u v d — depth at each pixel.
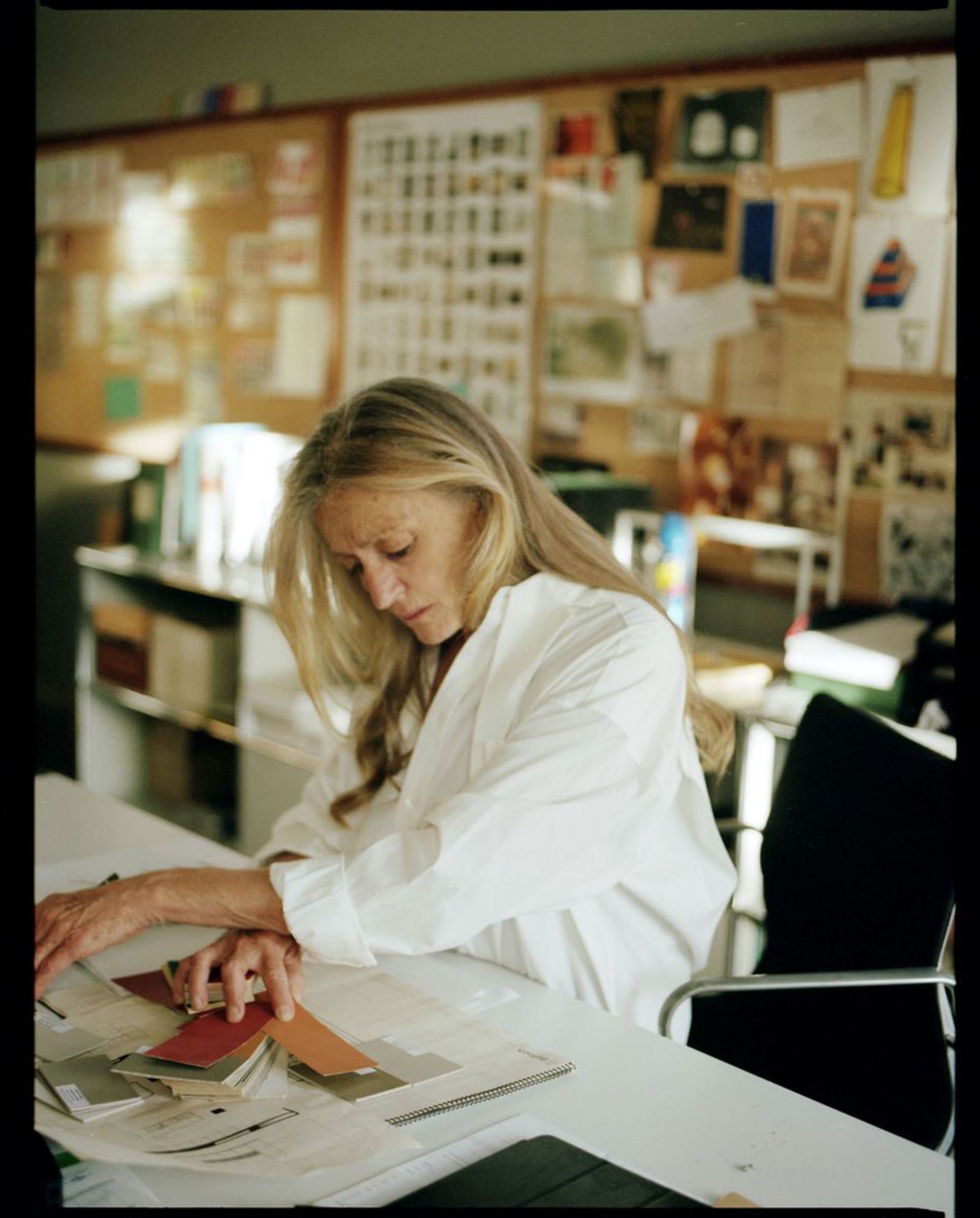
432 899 1.26
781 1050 1.69
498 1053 1.16
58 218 4.81
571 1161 0.99
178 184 4.30
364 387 1.48
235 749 3.86
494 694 1.45
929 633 2.44
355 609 1.60
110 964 1.35
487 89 3.29
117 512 4.29
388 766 1.62
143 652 3.91
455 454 1.40
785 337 2.78
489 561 1.43
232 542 3.85
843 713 1.72
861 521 2.70
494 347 3.38
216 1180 0.96
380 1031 1.19
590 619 1.44
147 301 4.50
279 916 1.29
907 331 2.58
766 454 2.84
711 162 2.86
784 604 2.84
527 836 1.29
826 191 2.67
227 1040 1.12
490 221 3.35
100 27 4.45
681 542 2.83
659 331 3.01
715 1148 1.05
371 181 3.66
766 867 1.76
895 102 2.54
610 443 3.15
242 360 4.18
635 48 2.98
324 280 3.85
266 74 3.93
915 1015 1.54
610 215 3.07
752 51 2.77
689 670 1.51
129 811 1.90
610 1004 1.45
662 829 1.49
